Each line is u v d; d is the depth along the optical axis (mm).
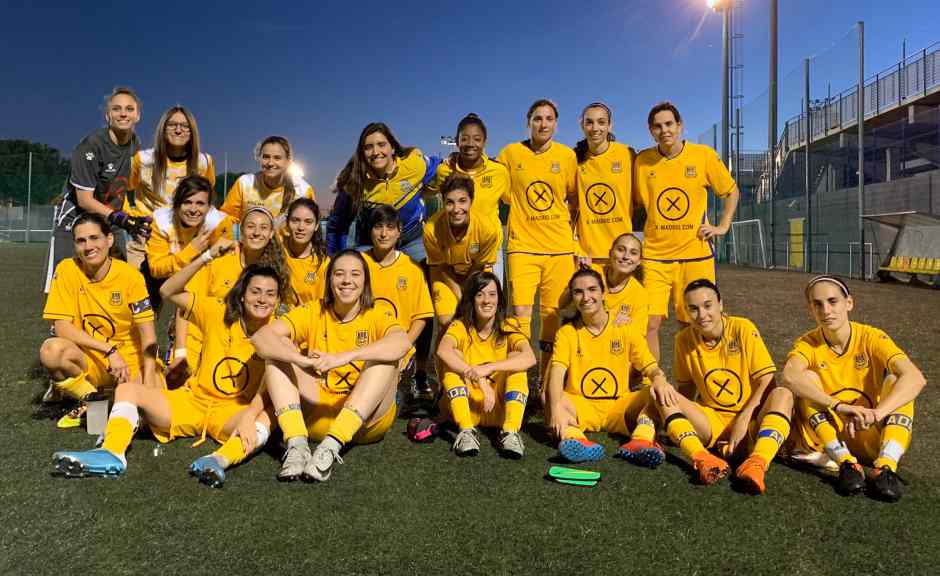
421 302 4047
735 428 3160
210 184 4320
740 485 2734
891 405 2797
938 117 13055
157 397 3131
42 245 29891
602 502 2543
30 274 13164
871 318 7527
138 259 4586
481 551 2113
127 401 2945
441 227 4223
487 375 3355
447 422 3604
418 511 2428
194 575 1939
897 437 2789
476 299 3574
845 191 15547
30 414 3709
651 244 4691
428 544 2156
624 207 4676
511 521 2350
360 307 3305
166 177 4504
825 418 2914
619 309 3787
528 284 4570
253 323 3311
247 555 2062
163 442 3223
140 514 2357
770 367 3205
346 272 3180
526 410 4211
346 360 2938
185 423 3217
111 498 2502
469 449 3082
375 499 2543
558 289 4582
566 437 3105
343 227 4734
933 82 18359
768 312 8164
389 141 4391
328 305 3330
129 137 4656
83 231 3490
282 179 4664
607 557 2084
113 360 3455
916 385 2830
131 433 2900
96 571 1950
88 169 4461
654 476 2861
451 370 3447
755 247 20641
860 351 3057
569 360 3562
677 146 4590
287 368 2939
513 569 1997
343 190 4602
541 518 2381
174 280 3527
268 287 3234
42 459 2945
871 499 2600
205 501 2488
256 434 2932
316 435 3234
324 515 2377
